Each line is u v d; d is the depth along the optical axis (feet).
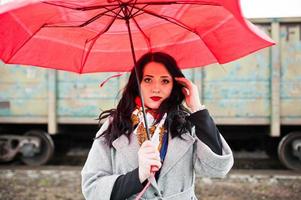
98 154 5.60
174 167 5.43
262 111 21.72
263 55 21.50
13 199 17.16
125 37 6.09
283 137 22.12
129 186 5.07
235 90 21.70
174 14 5.36
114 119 5.58
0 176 21.13
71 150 26.45
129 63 6.32
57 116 22.79
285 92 21.57
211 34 5.47
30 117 23.03
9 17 4.74
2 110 23.16
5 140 23.70
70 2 4.68
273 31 21.17
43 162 23.65
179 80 5.62
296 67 21.45
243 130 23.85
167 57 5.65
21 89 22.99
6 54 5.33
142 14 5.61
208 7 5.09
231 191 18.34
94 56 6.20
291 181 20.01
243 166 23.31
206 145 5.27
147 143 5.07
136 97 5.67
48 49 5.74
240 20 3.72
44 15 4.95
